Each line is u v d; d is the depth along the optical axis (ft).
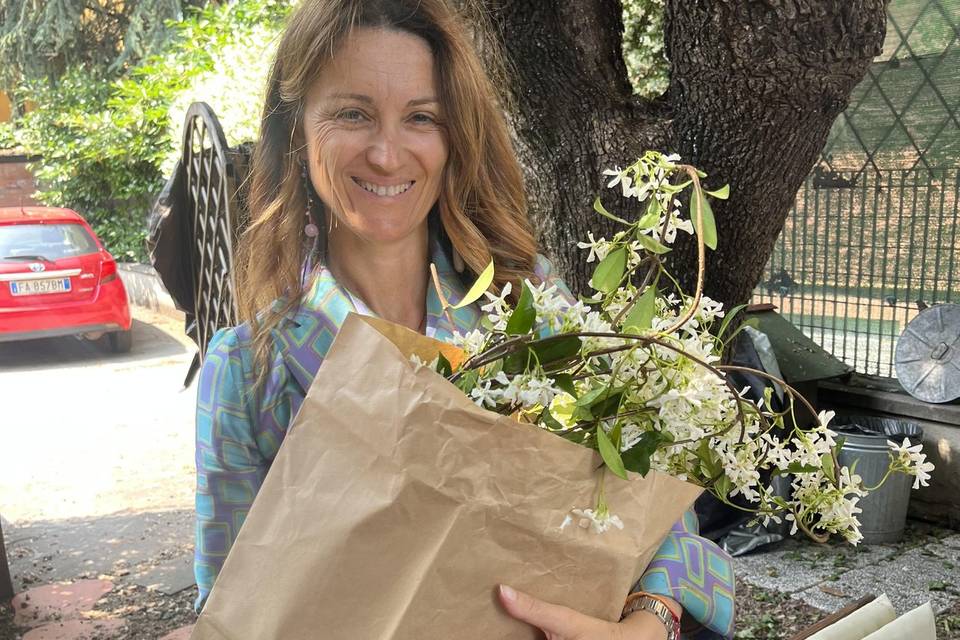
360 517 3.08
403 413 3.06
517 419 3.34
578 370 3.28
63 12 44.06
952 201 15.48
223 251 14.01
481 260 4.45
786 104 8.55
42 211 28.35
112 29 46.39
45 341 31.63
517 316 3.13
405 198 4.08
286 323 4.18
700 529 13.61
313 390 3.26
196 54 31.12
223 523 4.09
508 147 4.69
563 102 9.46
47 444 20.34
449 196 4.34
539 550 3.18
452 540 3.06
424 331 4.52
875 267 16.61
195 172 15.21
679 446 3.34
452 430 3.04
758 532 13.67
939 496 15.01
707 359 3.24
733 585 4.17
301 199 4.39
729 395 3.34
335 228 4.38
